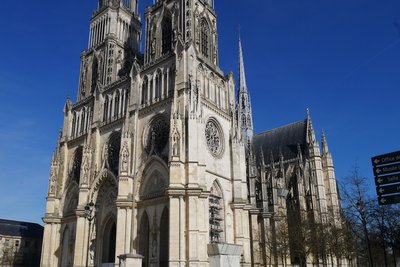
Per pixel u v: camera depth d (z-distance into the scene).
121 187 79.38
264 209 102.12
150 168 79.56
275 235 95.00
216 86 92.00
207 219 73.00
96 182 88.81
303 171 115.38
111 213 84.94
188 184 71.19
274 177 108.25
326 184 119.69
